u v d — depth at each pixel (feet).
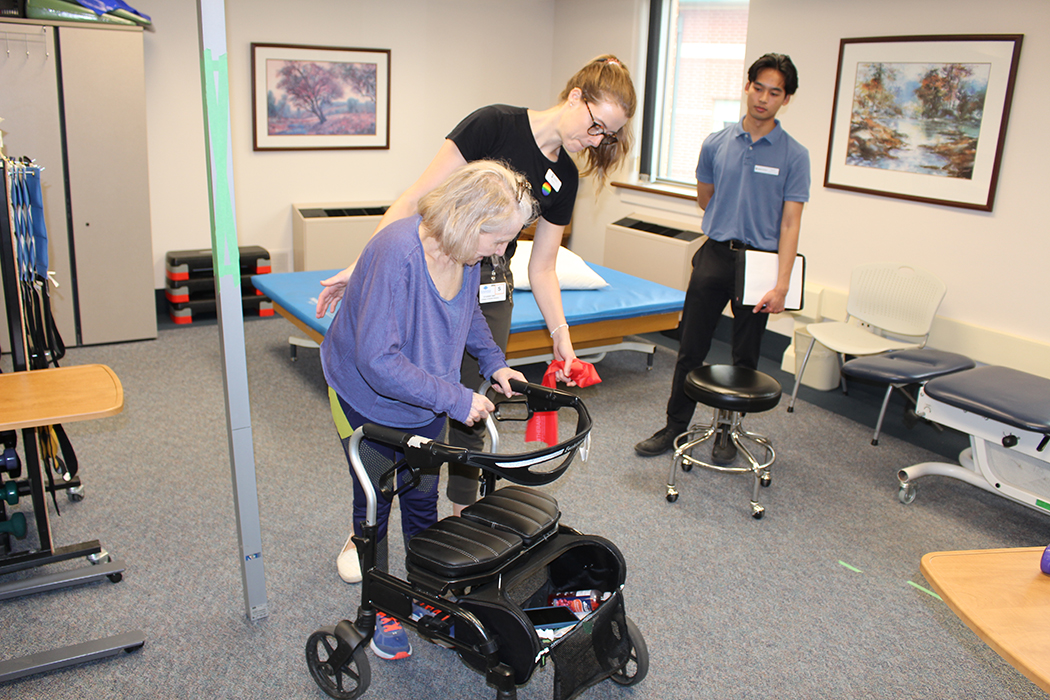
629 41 18.67
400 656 6.97
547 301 7.66
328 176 19.03
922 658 7.31
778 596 8.16
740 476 10.91
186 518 9.11
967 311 12.84
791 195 10.33
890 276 13.04
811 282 15.33
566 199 7.32
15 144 13.41
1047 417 8.82
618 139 6.80
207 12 5.57
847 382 14.60
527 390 6.30
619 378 14.70
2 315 14.16
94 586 7.79
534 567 5.65
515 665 5.37
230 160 5.96
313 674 6.47
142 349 14.99
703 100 18.10
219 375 13.78
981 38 11.95
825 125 14.58
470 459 5.07
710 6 17.47
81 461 10.35
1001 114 11.91
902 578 8.60
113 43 13.67
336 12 18.08
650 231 18.21
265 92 17.66
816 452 11.80
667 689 6.73
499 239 5.26
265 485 9.95
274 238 18.74
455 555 5.42
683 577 8.41
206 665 6.77
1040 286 11.85
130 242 14.83
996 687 6.96
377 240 5.42
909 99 13.08
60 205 14.03
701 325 10.93
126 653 6.86
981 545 9.37
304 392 13.14
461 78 20.16
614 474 10.75
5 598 7.50
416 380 5.33
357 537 5.81
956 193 12.69
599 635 5.94
